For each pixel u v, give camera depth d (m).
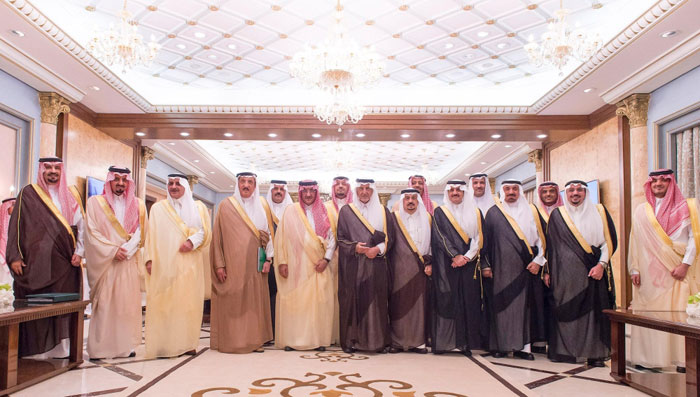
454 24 5.68
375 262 4.22
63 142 6.78
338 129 7.96
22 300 3.51
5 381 2.88
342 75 5.54
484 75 7.29
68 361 3.65
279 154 12.98
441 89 7.95
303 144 11.77
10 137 5.98
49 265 3.76
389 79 7.45
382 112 7.84
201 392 2.91
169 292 3.98
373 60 5.60
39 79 5.98
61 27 5.31
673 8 4.48
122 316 3.91
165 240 4.03
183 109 7.81
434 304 4.23
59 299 3.46
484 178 4.69
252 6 5.29
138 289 4.06
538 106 7.59
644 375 3.41
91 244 3.86
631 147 6.52
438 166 14.74
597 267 3.88
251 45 6.28
